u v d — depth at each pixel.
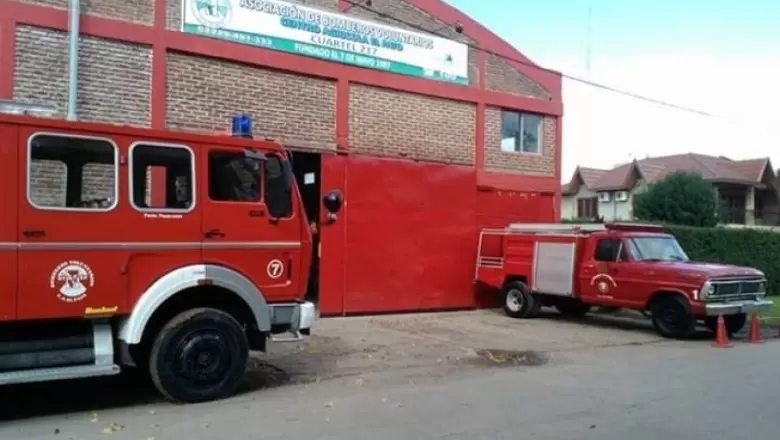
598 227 14.75
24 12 11.04
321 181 14.33
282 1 13.72
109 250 7.09
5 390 8.08
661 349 11.74
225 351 7.75
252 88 13.39
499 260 16.16
